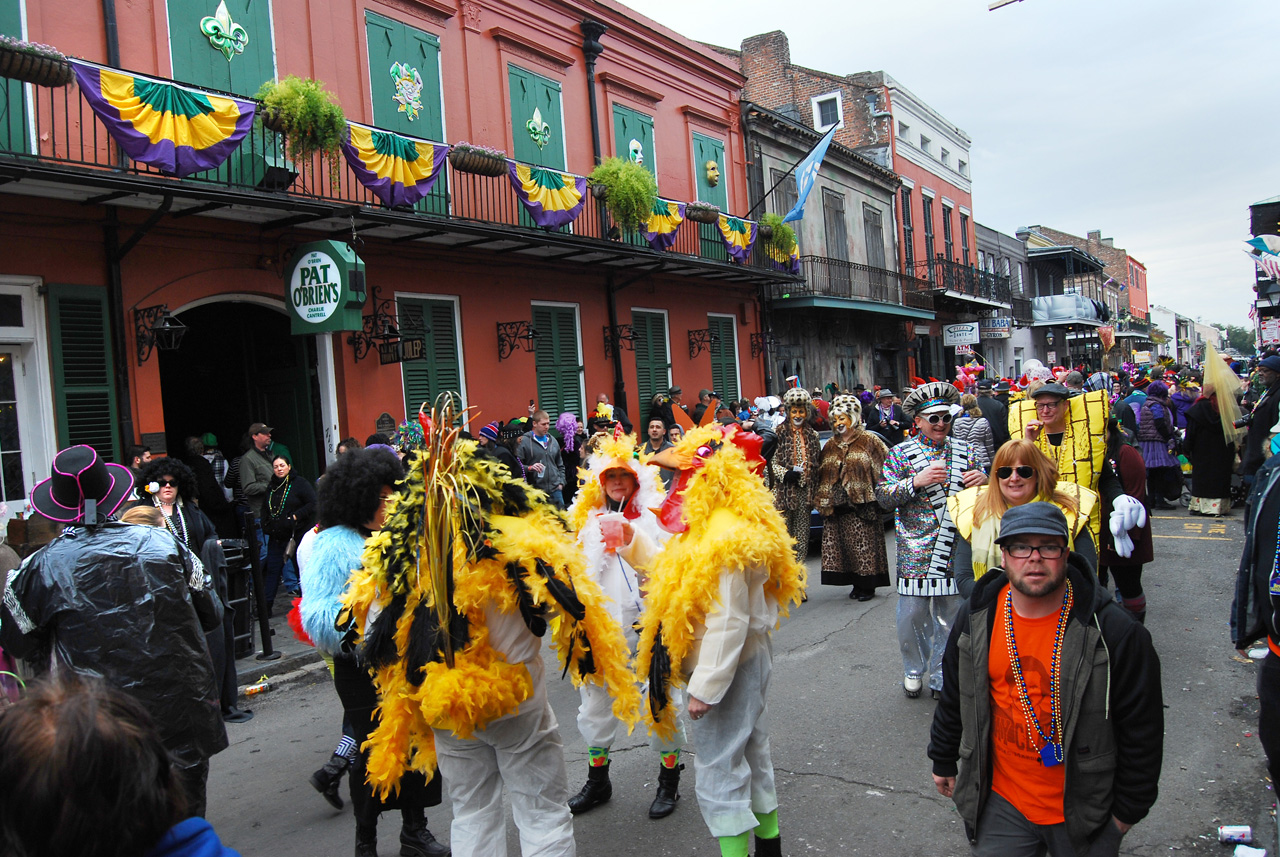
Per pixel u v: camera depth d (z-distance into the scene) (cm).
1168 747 459
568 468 1292
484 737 298
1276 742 320
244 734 571
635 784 445
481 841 302
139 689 306
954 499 439
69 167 744
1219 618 691
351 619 345
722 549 307
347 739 433
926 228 2902
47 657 316
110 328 852
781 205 2031
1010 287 3569
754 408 1597
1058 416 524
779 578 337
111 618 306
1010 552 240
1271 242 1582
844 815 398
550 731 310
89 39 830
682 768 461
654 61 1631
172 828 147
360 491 370
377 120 1108
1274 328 1964
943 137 3094
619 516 410
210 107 797
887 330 2572
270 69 991
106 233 847
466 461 304
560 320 1407
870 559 771
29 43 682
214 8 936
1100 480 528
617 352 1490
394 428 1070
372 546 319
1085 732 239
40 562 312
